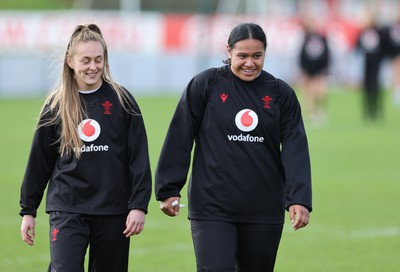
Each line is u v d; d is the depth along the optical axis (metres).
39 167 21.00
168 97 98.94
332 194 42.62
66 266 19.92
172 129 20.95
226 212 20.52
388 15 104.94
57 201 20.69
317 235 33.66
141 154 20.70
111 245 20.80
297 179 20.33
